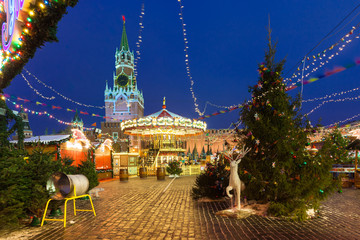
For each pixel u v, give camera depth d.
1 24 6.80
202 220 6.10
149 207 7.84
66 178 6.76
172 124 22.75
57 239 4.80
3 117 10.27
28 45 5.53
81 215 6.77
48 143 13.72
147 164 26.78
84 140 16.42
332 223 5.71
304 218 5.96
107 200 9.27
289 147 6.60
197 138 29.67
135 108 105.94
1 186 5.38
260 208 6.80
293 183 6.48
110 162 21.97
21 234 5.13
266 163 6.87
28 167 6.54
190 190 12.02
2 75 7.08
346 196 9.71
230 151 7.20
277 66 7.61
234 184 6.78
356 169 12.41
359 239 4.61
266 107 7.38
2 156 6.09
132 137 68.12
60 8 4.69
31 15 4.65
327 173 6.62
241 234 4.95
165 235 4.98
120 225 5.75
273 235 4.87
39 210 5.93
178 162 23.27
